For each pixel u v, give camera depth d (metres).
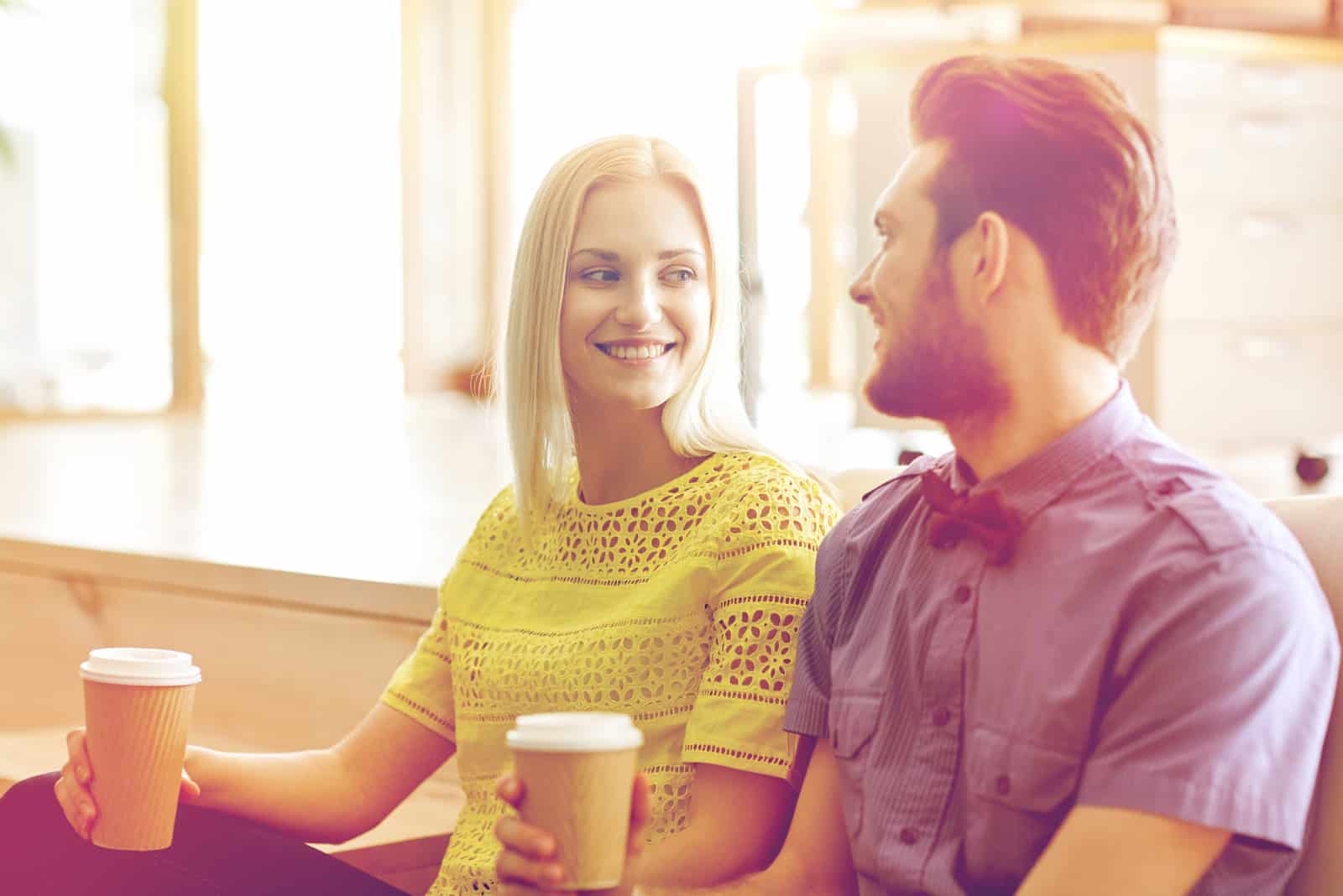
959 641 1.17
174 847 1.54
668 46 7.07
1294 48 3.86
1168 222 1.14
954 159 1.14
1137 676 1.06
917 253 1.16
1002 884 1.13
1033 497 1.15
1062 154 1.11
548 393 1.60
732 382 1.60
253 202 9.19
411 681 1.70
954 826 1.17
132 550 2.88
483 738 1.59
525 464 1.62
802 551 1.46
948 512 1.19
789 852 1.32
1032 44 3.83
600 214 1.55
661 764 1.47
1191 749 1.02
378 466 5.30
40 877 1.56
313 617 2.53
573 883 1.06
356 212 9.48
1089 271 1.12
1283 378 3.99
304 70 9.27
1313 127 3.93
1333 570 1.16
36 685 3.12
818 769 1.33
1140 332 1.16
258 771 1.63
